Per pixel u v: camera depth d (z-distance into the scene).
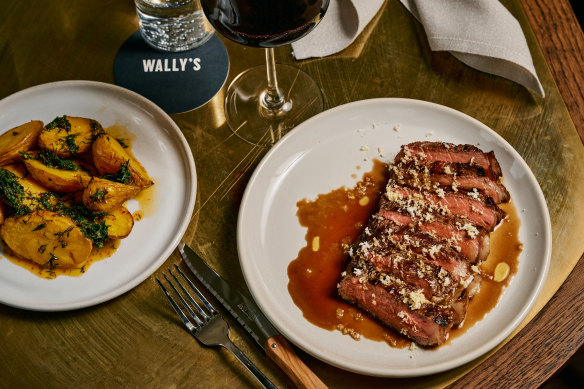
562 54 0.69
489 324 0.57
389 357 0.56
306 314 0.58
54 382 0.56
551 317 0.58
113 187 0.59
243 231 0.59
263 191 0.62
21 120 0.66
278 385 0.56
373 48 0.70
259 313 0.57
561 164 0.64
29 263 0.59
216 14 0.55
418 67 0.69
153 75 0.69
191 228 0.62
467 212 0.60
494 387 0.55
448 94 0.68
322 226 0.62
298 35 0.57
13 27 0.72
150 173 0.63
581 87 0.67
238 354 0.55
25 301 0.57
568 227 0.61
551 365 0.56
